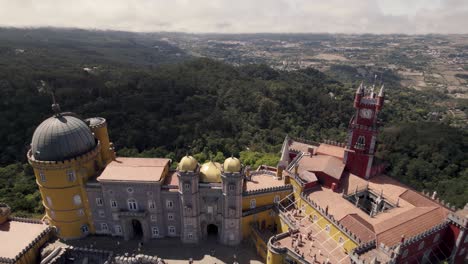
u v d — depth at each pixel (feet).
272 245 239.91
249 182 296.51
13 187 341.82
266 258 259.39
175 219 277.85
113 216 274.98
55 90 493.36
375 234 230.48
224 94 644.27
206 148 438.81
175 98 563.07
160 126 460.96
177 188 266.57
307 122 618.03
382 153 437.99
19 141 398.83
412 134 477.77
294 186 291.38
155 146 436.35
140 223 295.69
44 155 249.96
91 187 263.49
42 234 239.91
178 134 462.19
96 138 289.12
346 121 650.84
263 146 491.31
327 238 250.16
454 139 451.94
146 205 269.64
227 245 280.31
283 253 237.25
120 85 565.12
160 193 264.52
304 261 225.56
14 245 226.79
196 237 278.67
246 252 273.13
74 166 255.70
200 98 586.86
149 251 269.44
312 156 327.88
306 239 249.14
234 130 520.83
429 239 241.14
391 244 225.15
